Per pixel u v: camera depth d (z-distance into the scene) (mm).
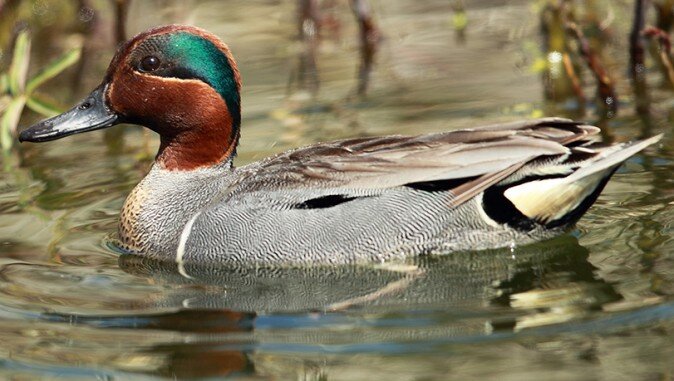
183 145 13219
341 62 19891
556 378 9383
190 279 12086
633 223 12773
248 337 10469
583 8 20531
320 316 10930
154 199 13055
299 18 21453
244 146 15938
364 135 16062
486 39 20594
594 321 10383
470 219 12266
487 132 12250
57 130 13328
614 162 11891
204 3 23094
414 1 23172
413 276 11992
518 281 11625
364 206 12234
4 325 10828
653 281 11180
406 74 18969
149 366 9961
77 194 14695
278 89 18594
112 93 13289
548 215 12258
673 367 9438
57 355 10211
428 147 12297
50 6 21484
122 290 11742
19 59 16688
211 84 13047
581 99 17031
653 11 20281
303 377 9625
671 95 16984
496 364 9672
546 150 11844
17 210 14188
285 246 12305
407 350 10031
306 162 12633
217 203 12656
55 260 12578
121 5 20312
